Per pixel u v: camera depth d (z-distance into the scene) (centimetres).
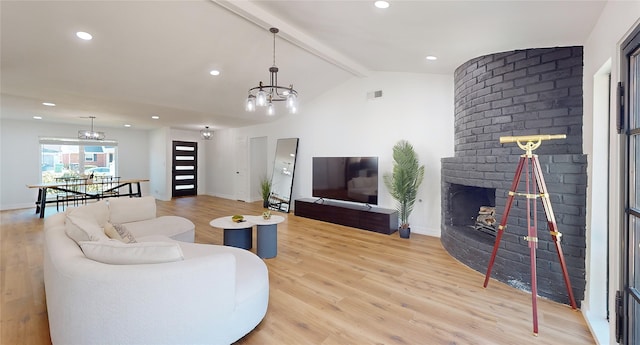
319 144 614
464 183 338
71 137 790
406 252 375
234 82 470
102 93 445
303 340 193
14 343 184
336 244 409
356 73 484
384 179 492
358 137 546
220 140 926
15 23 272
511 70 294
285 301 245
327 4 265
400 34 301
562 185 243
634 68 154
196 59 386
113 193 772
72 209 282
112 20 288
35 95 449
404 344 189
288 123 681
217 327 172
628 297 155
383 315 224
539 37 250
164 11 288
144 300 150
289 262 338
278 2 280
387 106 505
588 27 220
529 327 209
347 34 336
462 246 336
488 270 271
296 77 499
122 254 164
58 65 351
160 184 882
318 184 586
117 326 149
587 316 215
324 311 229
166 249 164
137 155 921
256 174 832
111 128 866
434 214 457
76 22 283
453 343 191
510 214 277
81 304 150
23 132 720
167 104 523
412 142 477
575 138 257
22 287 265
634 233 153
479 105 327
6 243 405
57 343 165
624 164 158
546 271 252
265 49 389
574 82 258
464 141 356
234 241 373
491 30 252
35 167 736
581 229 234
